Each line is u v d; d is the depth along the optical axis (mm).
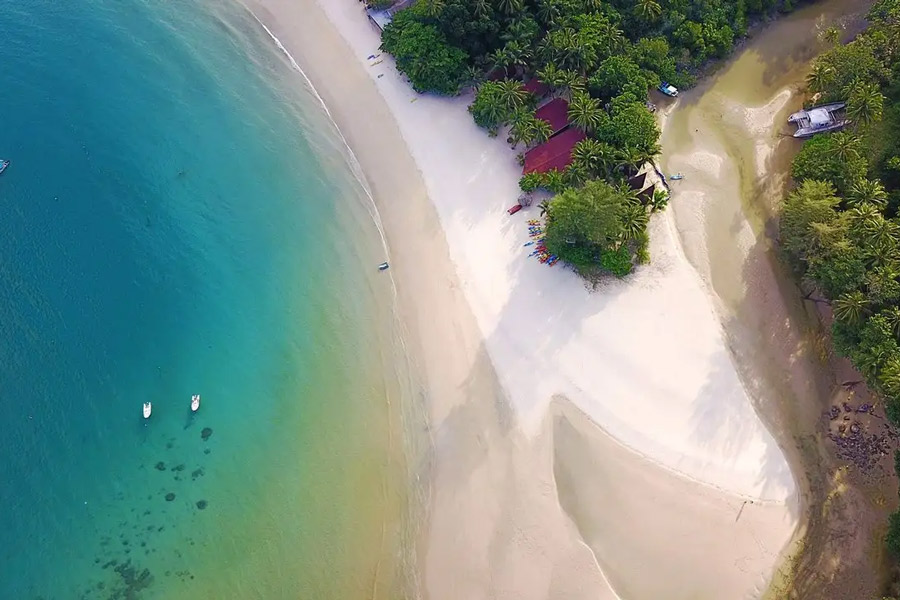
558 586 49000
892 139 61750
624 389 55938
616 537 50344
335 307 63625
